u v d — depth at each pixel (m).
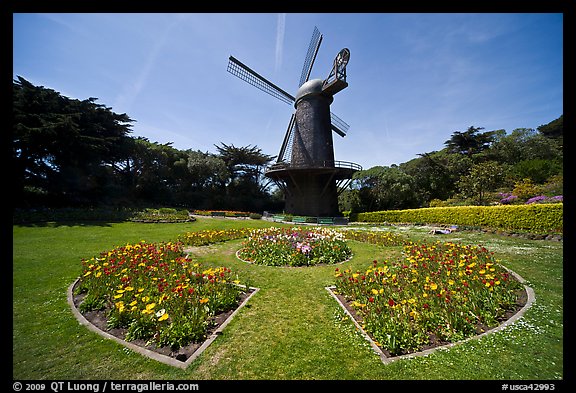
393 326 3.29
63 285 5.20
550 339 3.08
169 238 11.55
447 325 3.40
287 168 20.30
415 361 2.80
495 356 2.82
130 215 17.62
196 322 3.41
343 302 4.49
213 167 34.50
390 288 4.52
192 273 5.38
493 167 18.22
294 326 3.67
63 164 19.67
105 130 24.86
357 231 13.48
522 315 3.69
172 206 31.64
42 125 17.92
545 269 5.63
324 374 2.67
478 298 3.95
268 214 25.91
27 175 18.30
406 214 17.62
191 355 2.99
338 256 7.63
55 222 14.11
